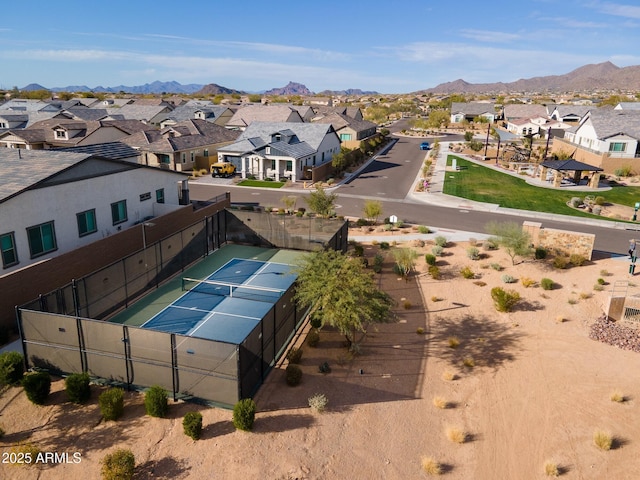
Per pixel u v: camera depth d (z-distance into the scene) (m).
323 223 32.62
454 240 35.44
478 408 17.67
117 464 13.29
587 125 70.00
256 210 43.38
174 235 28.30
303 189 53.41
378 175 62.38
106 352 17.27
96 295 22.12
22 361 17.59
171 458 14.28
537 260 31.03
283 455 14.66
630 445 16.02
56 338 17.78
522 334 23.05
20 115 77.88
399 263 29.19
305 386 18.25
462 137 107.25
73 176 27.83
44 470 13.73
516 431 16.56
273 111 87.94
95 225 30.06
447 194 51.66
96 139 60.97
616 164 62.44
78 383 16.30
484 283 28.17
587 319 24.52
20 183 25.12
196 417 15.01
